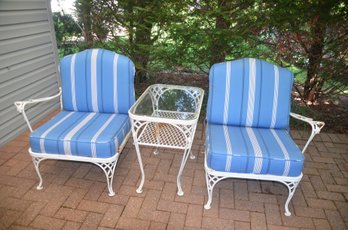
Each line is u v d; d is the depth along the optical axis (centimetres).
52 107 344
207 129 209
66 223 180
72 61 221
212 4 315
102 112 230
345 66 319
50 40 321
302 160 170
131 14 331
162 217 187
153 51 328
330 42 312
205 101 343
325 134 306
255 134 198
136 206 195
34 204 195
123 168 238
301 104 350
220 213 192
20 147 265
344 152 272
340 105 359
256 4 302
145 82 378
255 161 171
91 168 236
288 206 200
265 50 320
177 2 313
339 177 234
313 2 287
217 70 207
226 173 179
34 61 297
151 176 228
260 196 210
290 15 291
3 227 175
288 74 204
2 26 248
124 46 346
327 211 196
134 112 191
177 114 227
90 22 352
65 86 226
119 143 197
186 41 319
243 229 180
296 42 314
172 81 376
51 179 221
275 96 203
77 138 185
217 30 302
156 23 325
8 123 270
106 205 196
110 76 219
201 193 210
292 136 300
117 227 178
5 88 261
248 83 204
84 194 206
